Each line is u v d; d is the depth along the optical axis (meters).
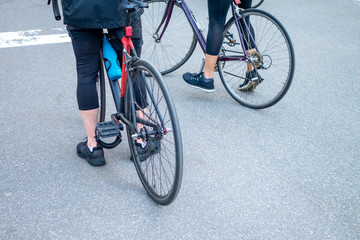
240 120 3.54
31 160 2.94
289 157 3.07
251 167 2.95
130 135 2.71
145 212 2.52
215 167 2.93
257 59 3.64
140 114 2.52
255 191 2.72
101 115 3.05
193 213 2.52
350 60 4.77
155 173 2.83
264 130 3.40
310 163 3.01
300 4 6.71
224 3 3.33
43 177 2.78
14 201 2.56
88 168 2.88
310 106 3.78
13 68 4.30
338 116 3.63
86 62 2.63
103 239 2.31
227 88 3.86
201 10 6.25
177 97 3.88
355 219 2.53
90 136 2.84
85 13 2.37
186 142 3.20
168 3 3.89
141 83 2.47
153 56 4.67
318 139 3.30
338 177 2.88
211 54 3.53
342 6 6.70
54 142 3.15
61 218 2.45
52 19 5.70
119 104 2.65
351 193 2.74
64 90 3.91
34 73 4.21
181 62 4.20
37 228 2.37
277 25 3.36
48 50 4.75
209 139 3.25
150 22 5.06
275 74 4.38
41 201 2.57
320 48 5.07
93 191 2.67
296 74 4.38
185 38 5.02
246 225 2.45
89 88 2.68
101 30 2.58
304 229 2.44
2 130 3.27
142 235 2.35
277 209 2.58
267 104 3.61
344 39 5.39
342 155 3.12
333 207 2.61
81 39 2.52
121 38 2.61
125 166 2.93
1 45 4.84
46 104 3.67
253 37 3.70
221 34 3.48
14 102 3.68
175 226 2.42
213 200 2.63
